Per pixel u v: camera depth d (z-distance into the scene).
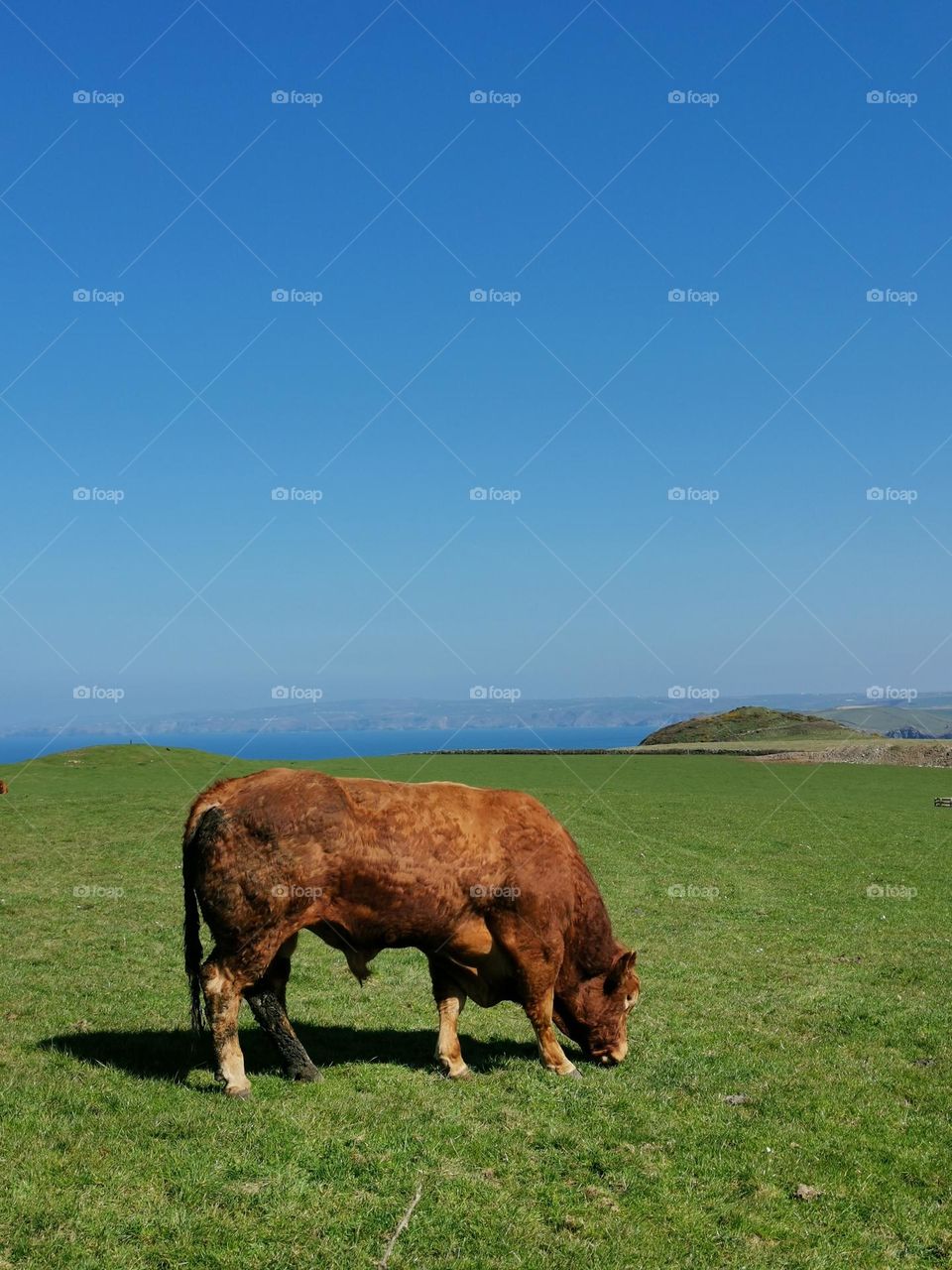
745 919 19.20
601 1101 8.93
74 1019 11.25
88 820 31.03
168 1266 5.90
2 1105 8.11
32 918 17.30
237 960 8.80
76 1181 6.82
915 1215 6.94
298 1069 9.21
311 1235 6.32
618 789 45.41
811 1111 8.81
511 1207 6.78
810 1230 6.67
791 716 123.31
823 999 13.22
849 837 32.28
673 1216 6.77
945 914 20.17
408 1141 7.77
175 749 56.31
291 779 9.17
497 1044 11.10
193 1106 8.29
